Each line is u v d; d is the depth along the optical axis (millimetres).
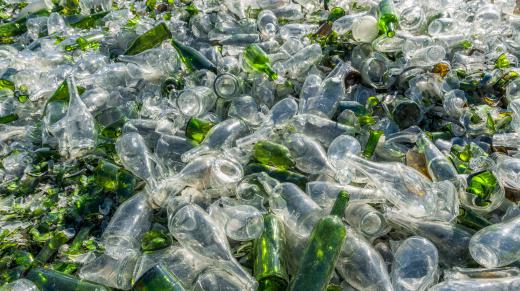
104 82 1726
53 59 1869
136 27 1927
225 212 1177
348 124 1451
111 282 1170
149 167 1339
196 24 1949
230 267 1101
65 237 1314
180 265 1139
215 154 1347
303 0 1963
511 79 1569
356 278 1108
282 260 1104
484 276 1085
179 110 1469
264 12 1877
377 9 1652
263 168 1341
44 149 1555
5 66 1847
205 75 1635
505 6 1901
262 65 1570
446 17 1774
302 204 1174
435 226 1192
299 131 1399
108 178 1391
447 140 1469
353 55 1730
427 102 1582
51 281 1162
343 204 1088
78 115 1513
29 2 2324
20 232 1352
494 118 1479
